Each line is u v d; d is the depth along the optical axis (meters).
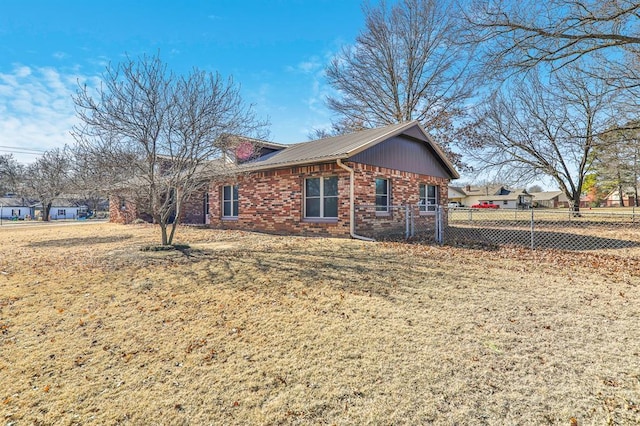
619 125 12.46
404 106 22.95
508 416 2.25
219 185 14.76
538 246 9.03
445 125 21.88
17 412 2.38
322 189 11.15
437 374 2.75
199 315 4.11
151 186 8.09
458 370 2.81
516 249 8.41
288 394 2.53
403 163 12.79
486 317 3.91
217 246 8.90
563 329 3.57
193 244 9.41
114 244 10.02
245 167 12.09
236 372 2.85
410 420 2.23
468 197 64.62
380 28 21.98
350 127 24.61
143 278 5.73
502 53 9.17
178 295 4.85
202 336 3.54
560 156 19.86
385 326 3.70
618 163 17.25
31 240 11.62
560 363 2.89
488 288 5.02
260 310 4.23
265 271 6.05
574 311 4.07
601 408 2.31
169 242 8.76
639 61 10.19
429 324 3.74
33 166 37.78
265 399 2.48
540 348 3.16
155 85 7.73
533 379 2.67
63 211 55.84
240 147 10.68
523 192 59.53
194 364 2.99
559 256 7.47
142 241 10.56
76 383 2.74
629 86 10.27
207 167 9.20
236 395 2.54
